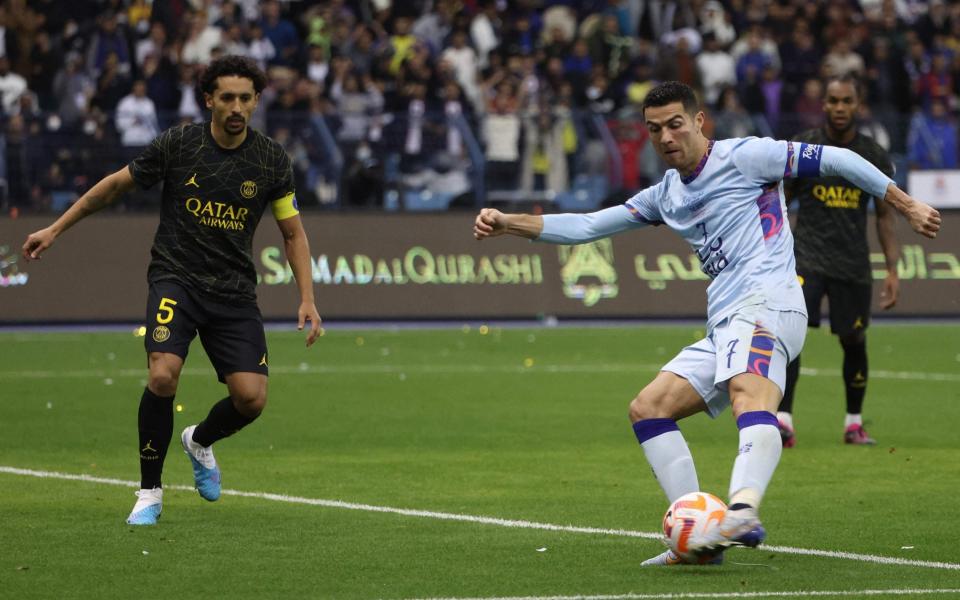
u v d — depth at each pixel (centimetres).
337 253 5672
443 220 5775
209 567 1772
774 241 1789
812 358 4650
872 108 7162
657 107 1786
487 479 2502
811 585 1661
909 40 7481
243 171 2052
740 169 1781
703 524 1692
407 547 1902
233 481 2472
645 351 4838
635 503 2262
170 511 2170
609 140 6262
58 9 7225
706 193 1792
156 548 1888
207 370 4262
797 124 6384
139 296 5591
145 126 5944
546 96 6812
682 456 1781
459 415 3362
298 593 1631
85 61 6925
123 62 6888
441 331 5466
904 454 2822
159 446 2056
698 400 1792
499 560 1817
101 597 1609
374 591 1639
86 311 5538
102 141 5884
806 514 2167
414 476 2533
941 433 3119
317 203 6022
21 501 2247
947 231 5909
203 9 6988
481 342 5094
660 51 6844
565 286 5791
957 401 3647
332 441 2961
